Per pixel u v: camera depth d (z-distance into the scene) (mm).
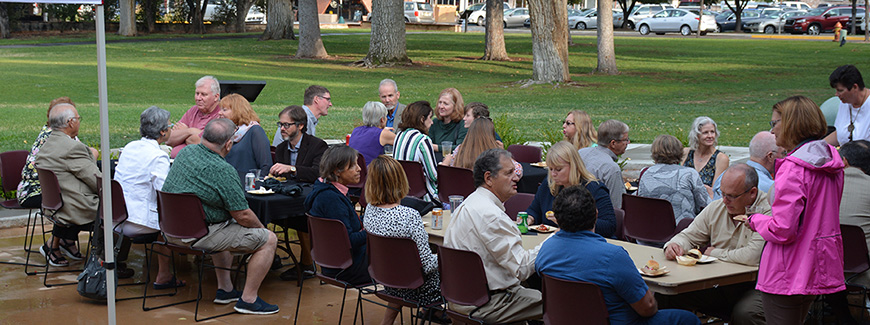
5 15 40375
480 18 53625
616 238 5695
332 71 27266
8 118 17141
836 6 44844
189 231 5621
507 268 4332
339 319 5488
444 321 5590
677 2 56250
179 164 5707
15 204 7316
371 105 8031
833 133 6758
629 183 7480
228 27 48188
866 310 5703
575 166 5434
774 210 3916
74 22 44562
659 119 17719
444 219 5715
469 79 25969
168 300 6125
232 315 5789
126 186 6082
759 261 4516
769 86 24047
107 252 4840
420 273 4660
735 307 4645
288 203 6199
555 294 3871
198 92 7926
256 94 9336
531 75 27062
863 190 5105
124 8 42375
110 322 4898
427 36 41625
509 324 4383
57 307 5867
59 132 6672
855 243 4957
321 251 5227
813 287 3912
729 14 48531
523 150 9227
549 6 24406
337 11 59125
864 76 25781
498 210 4352
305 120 7195
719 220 4832
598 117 18109
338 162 5250
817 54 32250
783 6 50531
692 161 6957
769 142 5961
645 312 3812
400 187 4828
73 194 6637
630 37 41312
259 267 5781
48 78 23938
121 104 19516
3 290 6254
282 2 39469
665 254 4750
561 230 3941
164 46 34688
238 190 5613
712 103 20703
